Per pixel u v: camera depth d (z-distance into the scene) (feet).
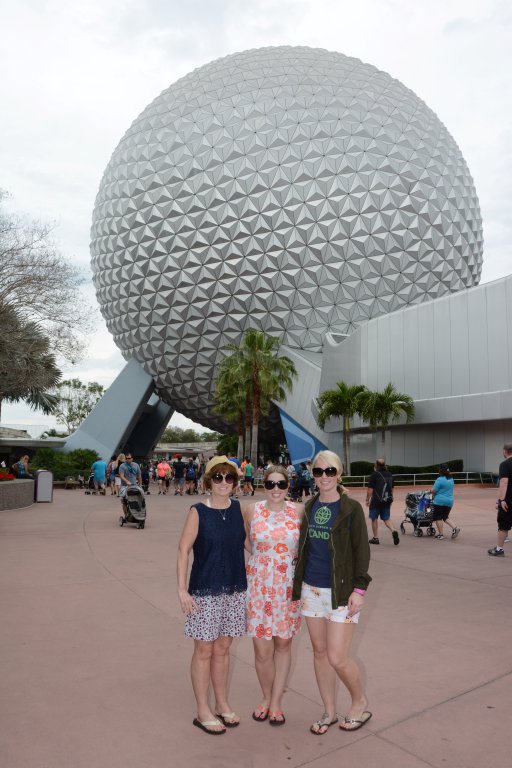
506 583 26.45
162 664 15.96
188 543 13.11
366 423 104.94
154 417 175.52
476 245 144.56
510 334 84.07
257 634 13.14
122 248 137.59
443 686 14.46
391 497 38.19
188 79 150.92
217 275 127.13
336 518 13.12
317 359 130.41
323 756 11.21
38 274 62.13
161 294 132.87
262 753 11.35
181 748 11.50
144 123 143.74
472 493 79.36
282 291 126.41
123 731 12.12
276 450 174.50
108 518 51.67
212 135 129.18
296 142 125.59
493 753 11.21
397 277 126.72
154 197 131.64
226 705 12.94
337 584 12.64
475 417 89.04
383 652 16.99
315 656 13.08
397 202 125.39
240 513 13.65
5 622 19.66
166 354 139.44
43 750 11.25
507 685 14.51
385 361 106.11
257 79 136.56
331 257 124.06
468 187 144.56
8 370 67.41
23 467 74.23
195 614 12.73
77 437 140.46
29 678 14.82
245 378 109.29
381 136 128.67
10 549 34.17
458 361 92.53
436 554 34.55
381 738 11.89
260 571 13.44
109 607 21.74
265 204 123.03
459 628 19.39
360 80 138.82
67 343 65.10
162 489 92.27
